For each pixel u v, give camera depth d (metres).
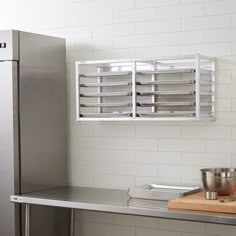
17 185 4.29
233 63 4.11
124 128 4.57
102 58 4.66
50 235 4.58
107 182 4.66
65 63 4.77
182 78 4.30
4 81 4.27
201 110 4.23
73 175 4.82
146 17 4.45
